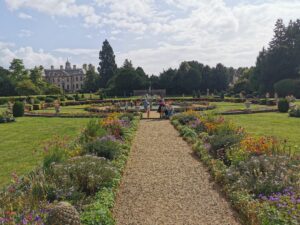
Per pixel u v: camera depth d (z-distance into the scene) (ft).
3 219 16.28
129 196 24.34
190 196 24.12
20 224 16.02
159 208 22.04
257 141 30.94
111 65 274.36
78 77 446.60
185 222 19.83
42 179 21.89
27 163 35.01
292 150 35.35
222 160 30.83
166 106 79.71
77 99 166.40
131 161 34.94
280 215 17.16
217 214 20.85
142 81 225.97
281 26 195.21
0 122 76.69
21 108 91.04
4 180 28.96
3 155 39.70
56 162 24.45
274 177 22.54
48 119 81.92
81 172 23.13
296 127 58.85
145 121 73.20
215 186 26.14
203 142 39.40
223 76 242.17
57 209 15.03
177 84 228.43
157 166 32.71
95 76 293.23
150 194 24.71
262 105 119.85
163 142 45.70
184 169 31.35
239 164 25.82
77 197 20.62
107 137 36.91
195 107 97.40
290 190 20.68
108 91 221.05
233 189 23.08
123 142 41.19
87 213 18.19
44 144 45.42
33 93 209.26
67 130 61.16
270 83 187.52
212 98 156.35
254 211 18.66
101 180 23.25
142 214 21.11
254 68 206.69
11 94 211.00
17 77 253.44
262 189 21.53
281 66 183.93
